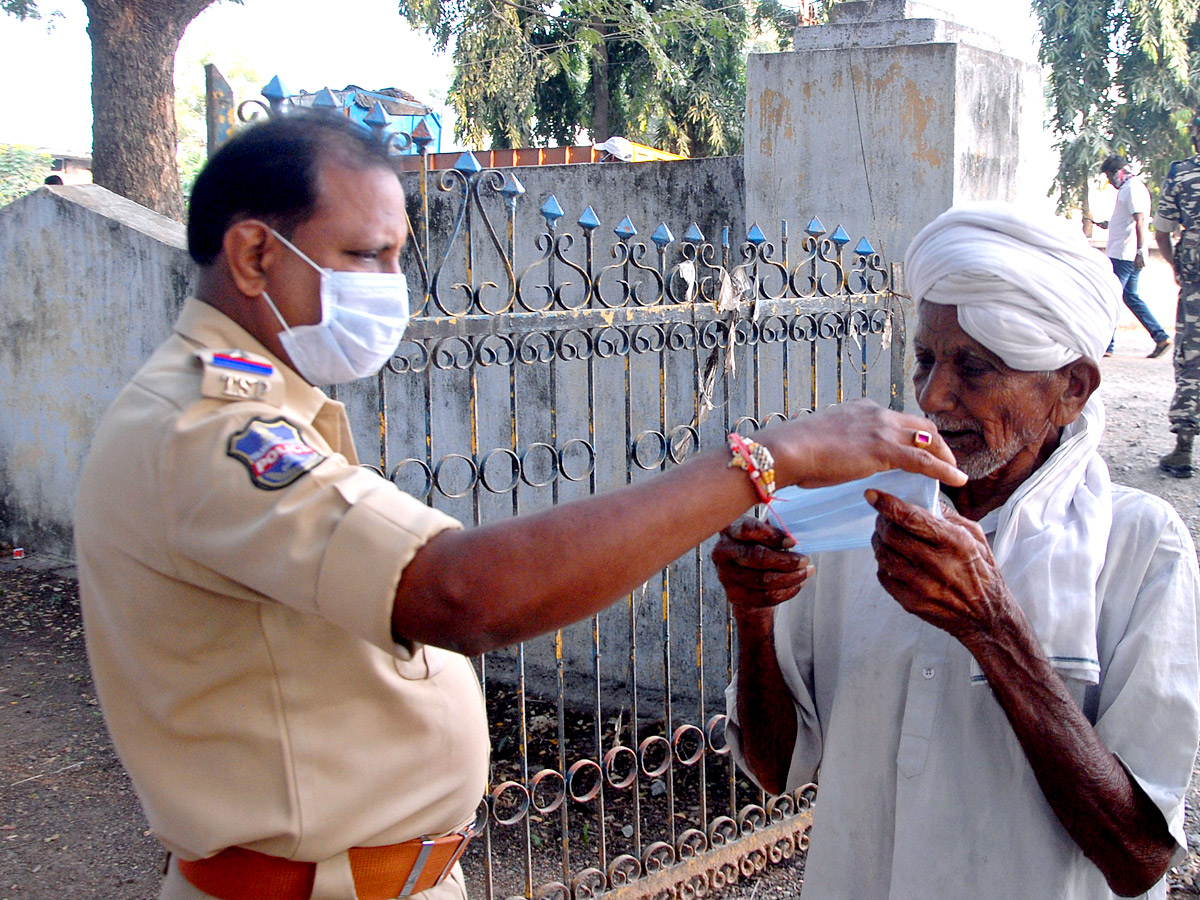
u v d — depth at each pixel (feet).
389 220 4.31
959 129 12.07
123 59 26.37
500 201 15.37
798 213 13.11
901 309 11.77
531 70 38.96
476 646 3.39
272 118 4.30
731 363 10.07
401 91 20.31
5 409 21.99
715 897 10.64
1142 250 30.68
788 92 12.98
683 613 14.56
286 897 4.28
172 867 4.71
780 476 3.65
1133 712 4.43
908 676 4.94
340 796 4.17
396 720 4.31
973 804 4.69
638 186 14.49
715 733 13.73
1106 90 42.22
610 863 10.93
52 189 20.16
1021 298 4.42
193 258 4.33
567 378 15.07
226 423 3.68
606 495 3.47
